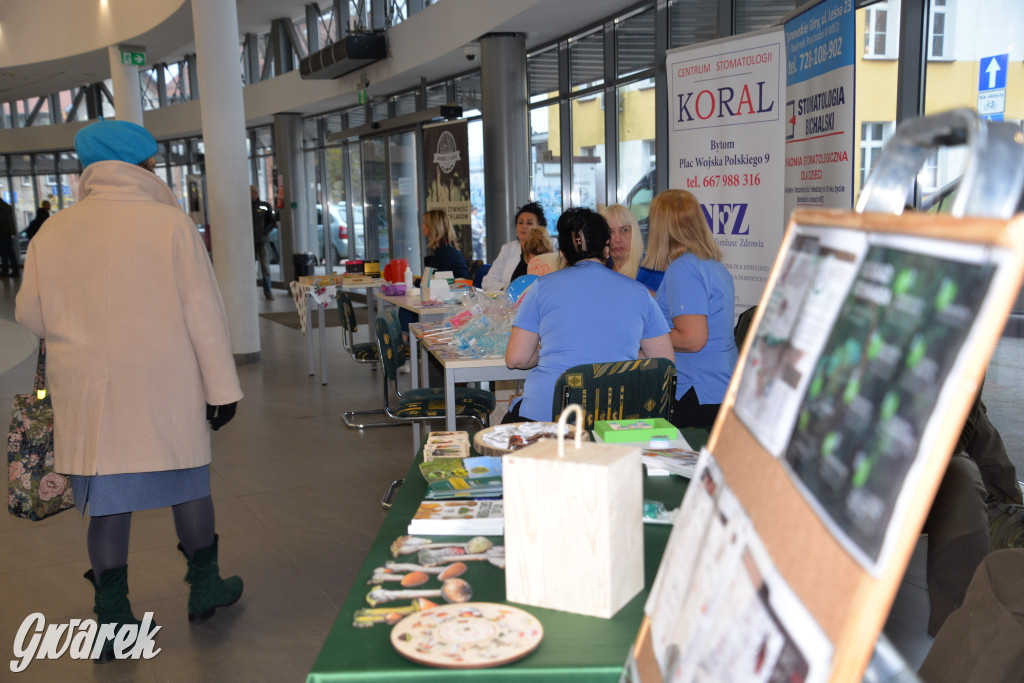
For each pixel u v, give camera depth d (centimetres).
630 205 737
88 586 309
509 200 810
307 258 1470
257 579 311
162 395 234
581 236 285
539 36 808
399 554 135
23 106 2131
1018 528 223
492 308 410
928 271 49
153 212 235
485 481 162
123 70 1286
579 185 826
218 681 239
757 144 424
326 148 1457
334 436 524
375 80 1080
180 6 1044
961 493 228
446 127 953
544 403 280
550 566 114
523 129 811
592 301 279
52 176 2233
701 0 608
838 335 59
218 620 277
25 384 731
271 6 1291
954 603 226
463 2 822
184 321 238
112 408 229
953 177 376
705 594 66
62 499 245
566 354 278
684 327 299
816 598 50
